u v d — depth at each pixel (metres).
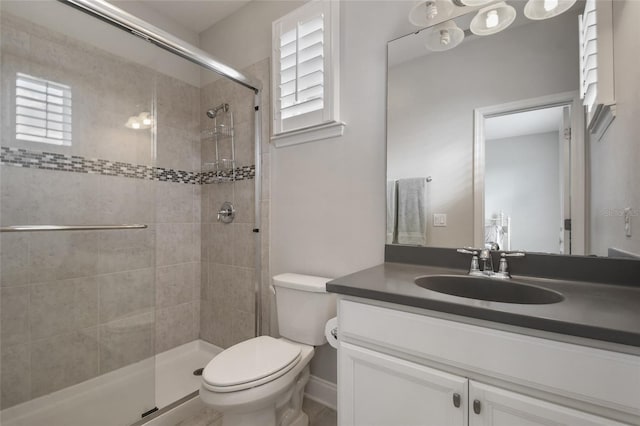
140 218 1.75
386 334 0.88
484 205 1.22
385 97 1.47
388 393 0.88
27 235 1.37
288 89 1.75
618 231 0.96
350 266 1.57
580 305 0.75
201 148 2.42
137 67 1.77
